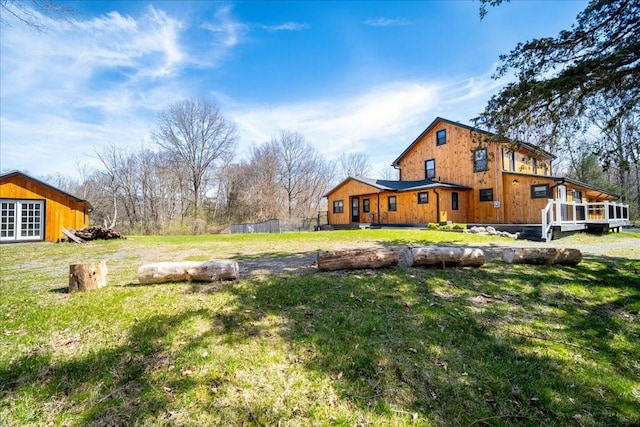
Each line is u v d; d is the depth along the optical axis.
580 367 2.91
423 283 4.88
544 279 5.28
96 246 11.48
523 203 16.06
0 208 13.28
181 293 4.37
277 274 5.48
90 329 3.29
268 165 36.66
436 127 19.94
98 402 2.29
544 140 7.03
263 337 3.18
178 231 26.45
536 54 5.93
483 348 3.15
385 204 20.34
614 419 2.30
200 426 2.11
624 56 4.99
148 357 2.82
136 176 31.64
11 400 2.31
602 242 11.18
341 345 3.06
